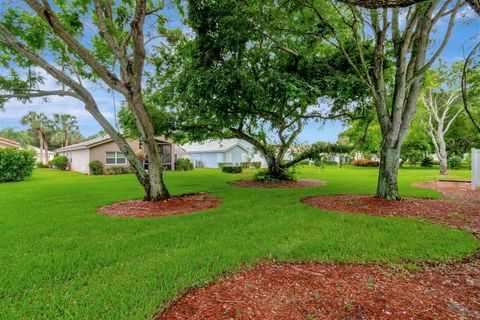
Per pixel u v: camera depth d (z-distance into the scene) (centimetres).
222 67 655
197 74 645
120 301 226
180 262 304
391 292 236
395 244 358
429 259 311
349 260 309
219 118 887
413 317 199
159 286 252
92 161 1884
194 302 224
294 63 750
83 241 389
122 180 1345
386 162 662
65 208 633
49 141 4012
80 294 238
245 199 742
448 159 2439
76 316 206
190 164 2398
